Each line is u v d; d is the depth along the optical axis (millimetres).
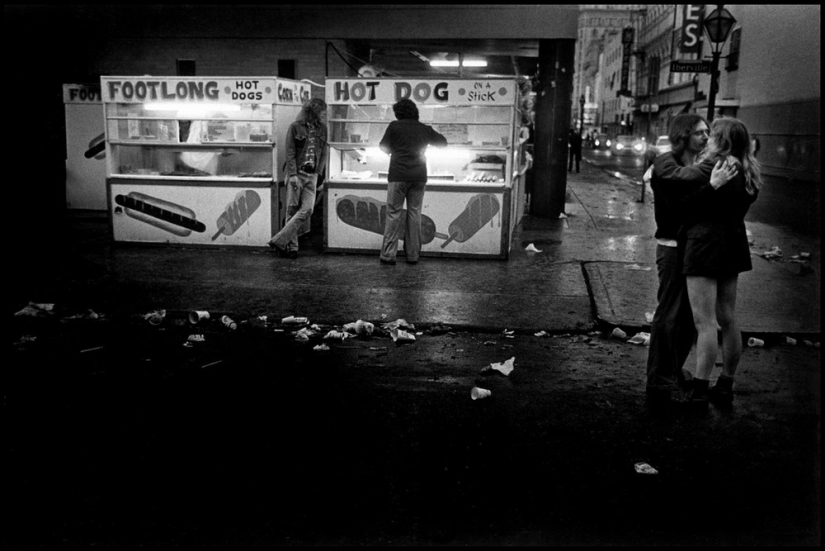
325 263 9055
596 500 3631
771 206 17438
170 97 9664
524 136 12633
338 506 3541
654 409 4844
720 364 5824
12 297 7207
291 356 5863
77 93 12266
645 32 73625
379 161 9961
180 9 13273
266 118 9836
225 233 9867
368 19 13094
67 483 3754
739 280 8242
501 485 3775
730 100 32312
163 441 4273
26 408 4758
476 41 14047
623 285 7820
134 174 10047
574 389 5199
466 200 9266
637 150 50281
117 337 6312
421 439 4332
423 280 8180
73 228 11320
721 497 3674
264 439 4312
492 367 5520
